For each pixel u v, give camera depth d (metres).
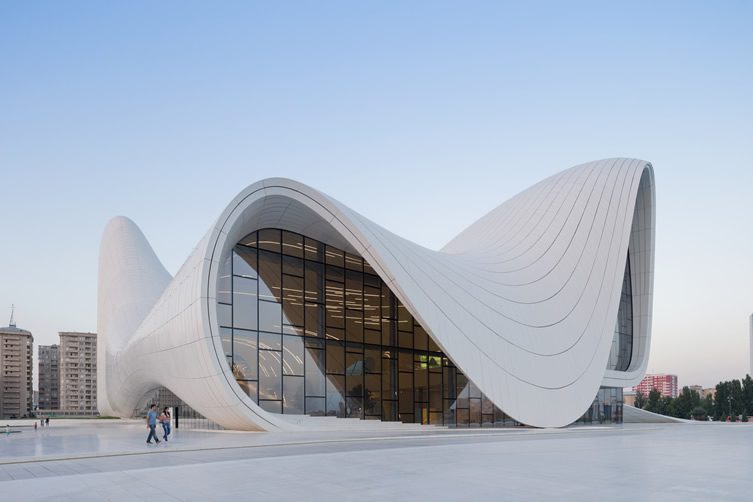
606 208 41.31
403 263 29.62
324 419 30.75
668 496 9.27
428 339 36.38
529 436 24.94
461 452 16.59
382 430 29.16
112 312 56.88
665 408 103.81
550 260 39.16
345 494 9.64
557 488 10.09
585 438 23.44
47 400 177.25
